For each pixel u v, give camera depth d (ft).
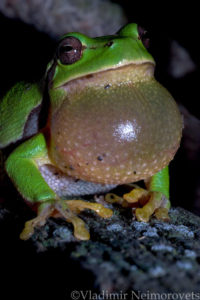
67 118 0.47
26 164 0.49
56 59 0.48
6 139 0.52
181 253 0.44
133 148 0.46
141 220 0.48
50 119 0.49
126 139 0.46
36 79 0.53
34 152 0.49
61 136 0.47
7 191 0.53
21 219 0.49
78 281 0.42
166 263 0.43
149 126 0.46
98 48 0.47
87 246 0.45
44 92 0.50
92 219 0.49
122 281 0.42
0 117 0.53
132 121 0.46
